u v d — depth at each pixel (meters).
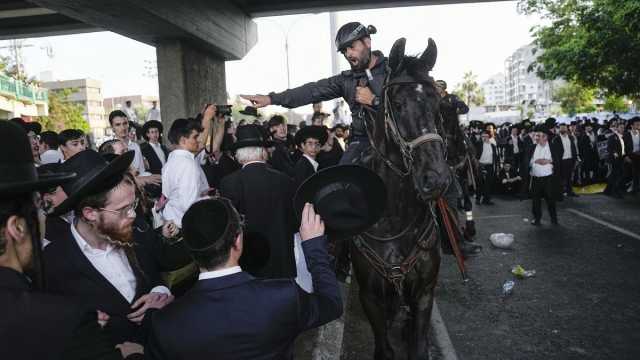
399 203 3.01
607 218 9.80
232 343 1.67
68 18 17.06
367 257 3.09
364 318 5.21
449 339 4.58
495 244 7.81
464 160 5.14
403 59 2.91
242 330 1.67
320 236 2.13
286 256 3.61
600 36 17.80
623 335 4.47
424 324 3.20
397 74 2.94
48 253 2.13
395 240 3.04
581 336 4.49
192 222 1.76
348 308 5.50
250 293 1.73
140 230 2.66
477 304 5.42
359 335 4.81
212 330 1.66
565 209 11.12
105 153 4.67
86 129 45.28
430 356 4.27
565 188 13.47
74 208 2.11
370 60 3.41
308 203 2.21
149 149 7.11
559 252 7.38
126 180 2.17
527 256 7.24
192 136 4.62
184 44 14.35
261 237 3.39
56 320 1.32
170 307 1.75
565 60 19.83
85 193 1.99
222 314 1.68
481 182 12.25
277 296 1.74
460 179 7.26
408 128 2.79
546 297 5.52
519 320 4.93
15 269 1.38
